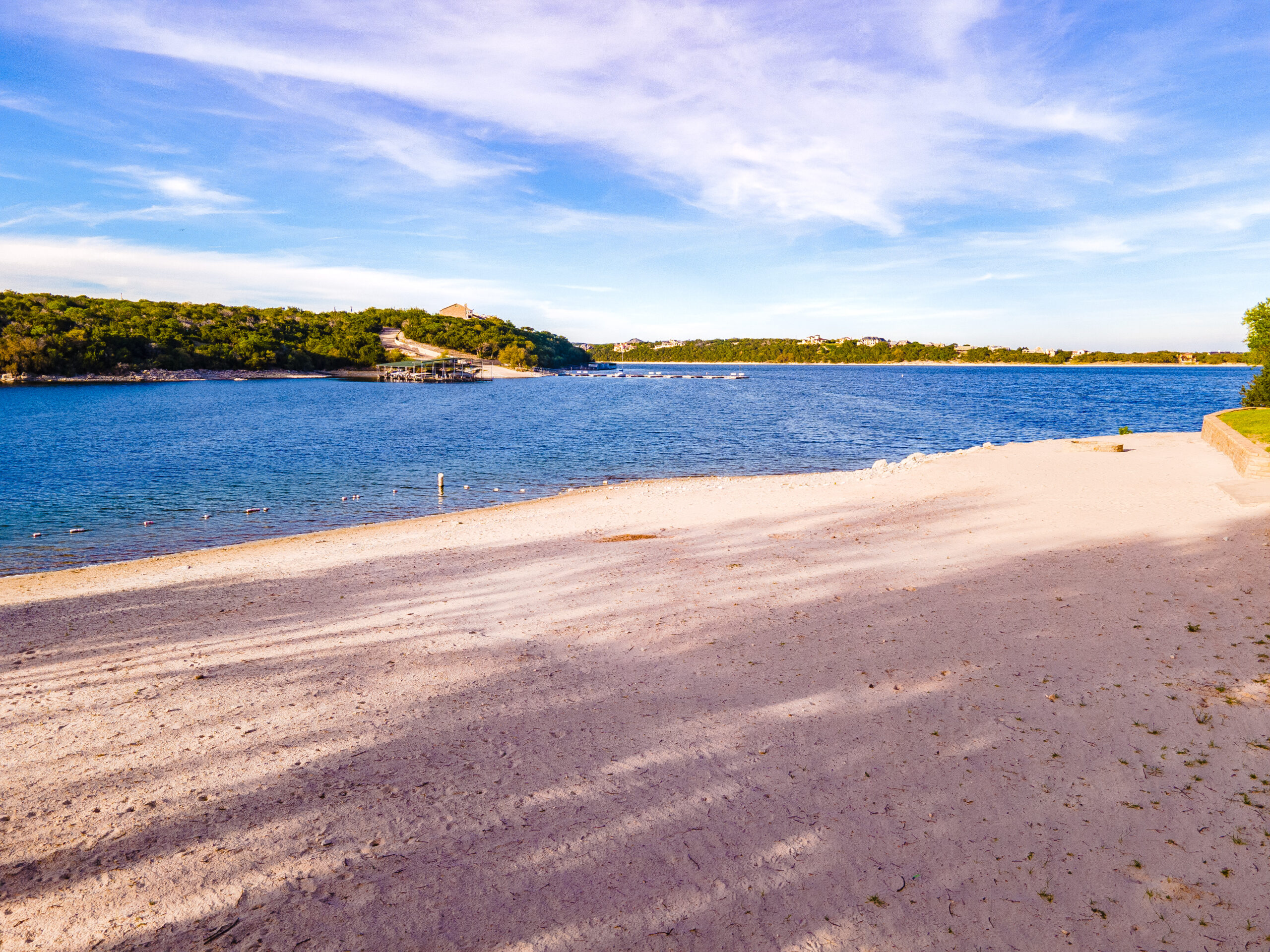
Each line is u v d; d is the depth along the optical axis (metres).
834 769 4.90
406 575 11.82
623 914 3.51
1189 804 4.25
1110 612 7.84
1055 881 3.66
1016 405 75.81
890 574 10.16
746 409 71.94
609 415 64.44
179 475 29.00
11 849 4.17
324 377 157.25
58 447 38.75
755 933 3.36
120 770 5.22
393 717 6.09
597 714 6.02
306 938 3.36
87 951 3.28
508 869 3.90
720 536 13.75
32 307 135.88
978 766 4.83
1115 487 16.91
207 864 3.99
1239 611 7.58
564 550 13.12
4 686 7.28
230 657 7.96
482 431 48.97
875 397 93.19
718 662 7.10
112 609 10.41
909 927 3.38
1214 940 3.20
